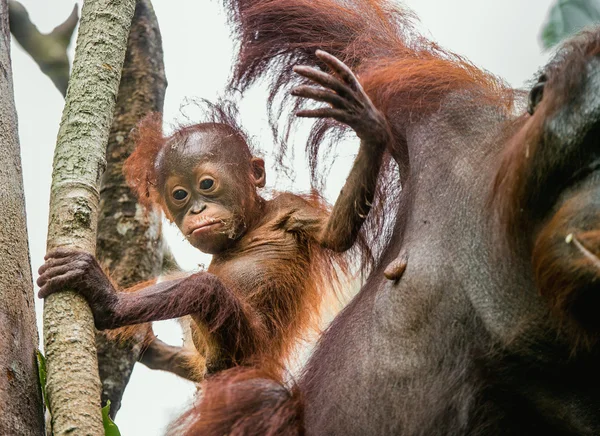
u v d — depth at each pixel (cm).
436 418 546
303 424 597
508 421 540
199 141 821
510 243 525
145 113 923
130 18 677
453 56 685
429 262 570
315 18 771
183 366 855
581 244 466
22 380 555
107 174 902
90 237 616
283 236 794
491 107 611
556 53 547
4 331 559
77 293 594
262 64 786
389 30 742
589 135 491
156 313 680
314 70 601
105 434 578
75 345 554
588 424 516
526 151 507
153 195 840
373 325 592
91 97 631
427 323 562
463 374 543
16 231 591
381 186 691
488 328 534
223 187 805
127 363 838
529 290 523
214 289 715
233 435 585
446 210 581
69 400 527
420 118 638
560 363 516
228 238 796
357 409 579
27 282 586
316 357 642
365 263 703
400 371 567
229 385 607
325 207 798
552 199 505
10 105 629
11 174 605
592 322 480
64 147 619
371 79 664
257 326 746
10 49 654
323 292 794
